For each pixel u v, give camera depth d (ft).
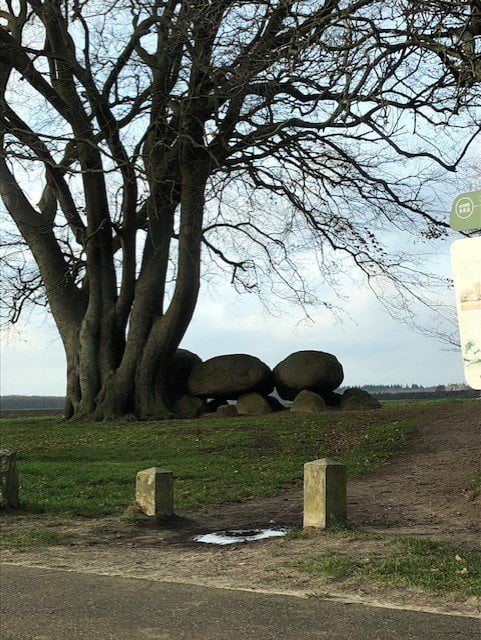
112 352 97.19
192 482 51.21
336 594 23.25
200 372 99.14
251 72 63.26
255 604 22.27
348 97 52.80
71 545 32.35
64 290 99.91
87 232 95.66
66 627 20.45
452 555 27.30
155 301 97.19
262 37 64.90
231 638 19.34
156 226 97.25
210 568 27.48
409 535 32.76
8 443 76.07
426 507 40.60
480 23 44.91
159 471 38.45
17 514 39.60
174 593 23.71
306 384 95.71
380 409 86.38
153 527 36.68
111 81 82.12
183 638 19.44
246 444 68.74
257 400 95.91
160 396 96.27
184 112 81.25
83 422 91.35
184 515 40.19
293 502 44.19
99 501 43.42
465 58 46.37
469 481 46.65
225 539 33.71
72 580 25.59
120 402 94.58
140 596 23.39
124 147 86.38
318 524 32.50
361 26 54.54
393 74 57.16
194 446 68.80
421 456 59.52
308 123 79.36
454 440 63.46
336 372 96.68
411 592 23.20
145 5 75.00
